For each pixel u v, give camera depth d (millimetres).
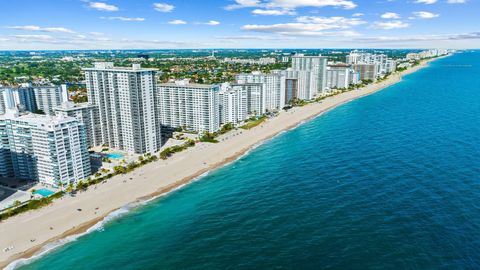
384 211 146125
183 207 165000
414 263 114000
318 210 150750
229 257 122500
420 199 154625
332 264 115875
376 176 182625
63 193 177750
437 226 133125
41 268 123500
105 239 139875
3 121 191250
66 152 184125
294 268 114938
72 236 142500
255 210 155375
